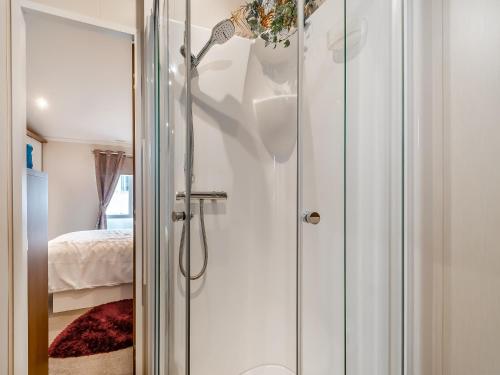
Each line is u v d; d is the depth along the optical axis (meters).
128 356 1.89
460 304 0.85
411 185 0.94
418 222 0.93
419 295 0.93
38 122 4.12
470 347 0.83
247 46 1.49
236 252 1.49
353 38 1.09
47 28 1.96
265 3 1.45
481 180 0.80
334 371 1.15
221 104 1.43
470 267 0.83
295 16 1.34
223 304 1.46
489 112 0.78
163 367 1.11
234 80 1.46
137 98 1.37
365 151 1.06
